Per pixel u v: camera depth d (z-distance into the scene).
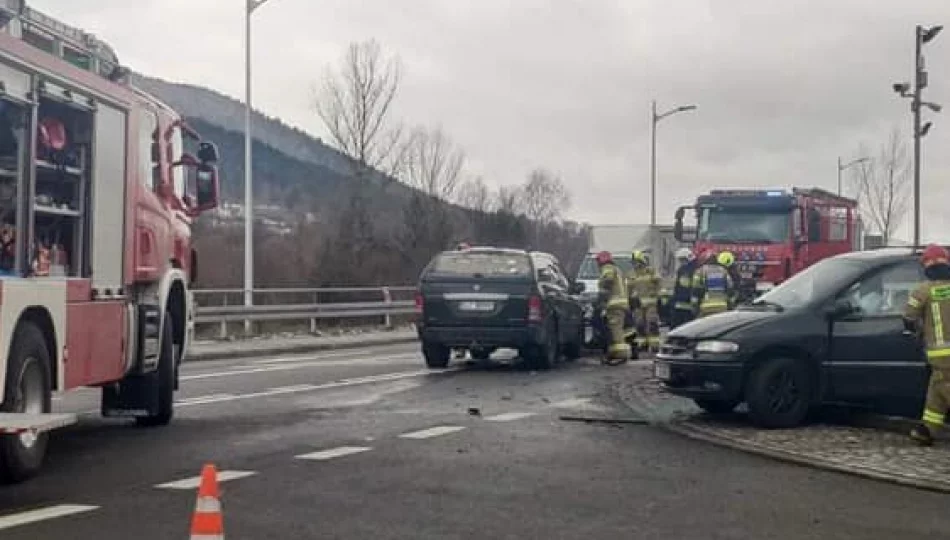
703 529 7.72
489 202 65.25
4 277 8.76
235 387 16.81
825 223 30.83
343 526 7.69
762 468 10.02
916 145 26.00
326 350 26.86
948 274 10.93
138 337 11.77
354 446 11.03
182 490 8.80
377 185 50.66
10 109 9.04
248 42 31.95
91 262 10.55
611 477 9.53
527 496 8.72
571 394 15.82
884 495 8.92
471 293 19.02
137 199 11.71
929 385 11.22
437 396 15.54
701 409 13.80
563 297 20.69
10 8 9.06
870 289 12.47
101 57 10.96
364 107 49.69
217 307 28.69
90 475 9.46
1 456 8.85
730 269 19.30
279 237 48.03
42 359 9.44
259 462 10.11
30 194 9.34
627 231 36.47
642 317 22.23
